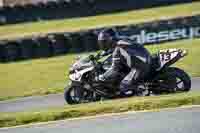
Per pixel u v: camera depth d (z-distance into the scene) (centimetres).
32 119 3219
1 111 4000
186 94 3431
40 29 10175
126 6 11525
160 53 3616
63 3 11419
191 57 5847
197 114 2873
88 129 2825
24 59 7512
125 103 3272
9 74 6319
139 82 3628
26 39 7506
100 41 3675
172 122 2764
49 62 6894
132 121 2881
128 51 3606
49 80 5481
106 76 3659
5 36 9688
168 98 3281
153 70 3591
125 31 7388
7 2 11881
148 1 11556
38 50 7512
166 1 11581
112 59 3653
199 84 4053
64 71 5988
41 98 4381
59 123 3064
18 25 11119
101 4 11481
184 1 11569
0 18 11406
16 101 4416
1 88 5344
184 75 3575
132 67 3612
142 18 10038
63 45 7506
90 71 3703
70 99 3741
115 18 10512
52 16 11450
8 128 3114
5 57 7494
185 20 7450
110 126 2831
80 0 11412
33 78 5769
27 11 11438
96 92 3706
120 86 3666
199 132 2534
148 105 3170
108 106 3247
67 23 10625
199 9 10450
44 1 11488
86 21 10600
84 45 7494
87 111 3206
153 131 2641
